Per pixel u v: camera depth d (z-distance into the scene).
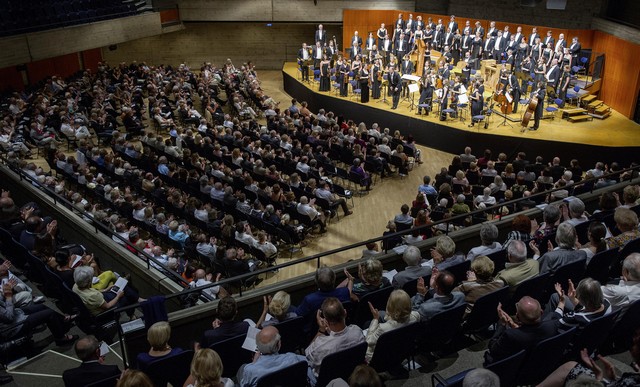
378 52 25.55
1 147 16.56
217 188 13.32
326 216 14.38
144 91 25.23
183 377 5.44
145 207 12.49
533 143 18.25
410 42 24.64
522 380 4.84
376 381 3.56
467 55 22.09
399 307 5.06
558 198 11.71
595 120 20.36
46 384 6.75
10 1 21.56
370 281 6.10
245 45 32.53
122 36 25.80
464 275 6.75
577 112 20.27
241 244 11.41
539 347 4.53
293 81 26.62
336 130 18.75
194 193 13.98
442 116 20.00
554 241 7.34
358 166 15.87
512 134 18.64
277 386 4.16
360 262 7.49
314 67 25.44
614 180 12.86
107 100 21.45
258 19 29.66
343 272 7.28
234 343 5.44
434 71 23.02
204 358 4.33
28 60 21.31
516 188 12.98
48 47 22.09
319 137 18.64
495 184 13.50
